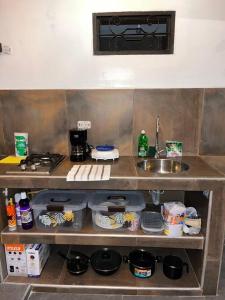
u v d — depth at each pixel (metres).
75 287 1.60
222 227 1.47
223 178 1.41
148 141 1.93
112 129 1.92
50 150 1.97
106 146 1.84
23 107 1.91
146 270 1.65
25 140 1.87
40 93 1.89
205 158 1.95
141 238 1.52
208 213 1.47
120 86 1.87
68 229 1.59
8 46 1.83
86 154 1.84
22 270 1.68
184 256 1.90
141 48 1.84
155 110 1.88
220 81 1.83
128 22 1.81
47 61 1.85
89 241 1.55
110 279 1.66
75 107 1.90
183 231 1.55
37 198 1.73
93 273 1.72
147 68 1.83
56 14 1.77
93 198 1.72
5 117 1.94
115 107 1.89
